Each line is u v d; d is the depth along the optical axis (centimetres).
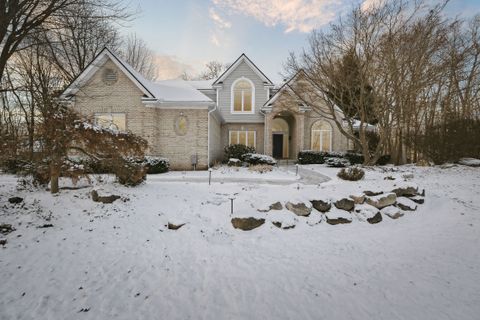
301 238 500
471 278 361
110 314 281
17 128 741
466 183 912
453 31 1432
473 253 441
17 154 625
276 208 593
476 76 1705
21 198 583
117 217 546
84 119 665
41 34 920
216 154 1864
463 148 1337
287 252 444
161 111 1461
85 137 630
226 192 762
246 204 624
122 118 1406
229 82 2048
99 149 662
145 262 398
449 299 312
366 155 1541
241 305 300
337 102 1838
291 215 566
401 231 546
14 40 779
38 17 780
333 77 1526
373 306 299
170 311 288
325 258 423
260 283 347
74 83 1369
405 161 1783
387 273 375
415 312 288
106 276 356
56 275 354
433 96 1753
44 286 329
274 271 380
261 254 435
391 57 1383
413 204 670
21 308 288
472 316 280
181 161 1465
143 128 1399
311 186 862
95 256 408
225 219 559
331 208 612
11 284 329
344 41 1490
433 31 1366
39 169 633
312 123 1962
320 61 1541
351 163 1794
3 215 508
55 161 616
